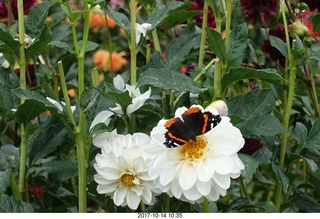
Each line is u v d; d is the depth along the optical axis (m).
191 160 0.87
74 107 1.03
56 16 1.31
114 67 1.57
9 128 1.25
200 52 1.20
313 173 1.05
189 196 0.86
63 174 1.01
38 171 1.08
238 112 1.04
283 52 1.08
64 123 0.99
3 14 1.33
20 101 1.03
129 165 0.94
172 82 0.99
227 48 1.03
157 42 1.25
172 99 1.10
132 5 1.07
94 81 1.05
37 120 1.26
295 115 1.32
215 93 1.02
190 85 1.00
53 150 1.03
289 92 1.08
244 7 1.26
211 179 0.86
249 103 1.04
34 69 1.29
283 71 1.28
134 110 1.01
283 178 1.03
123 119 1.08
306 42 1.10
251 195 1.52
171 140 0.85
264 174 1.50
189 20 1.44
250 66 1.26
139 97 1.01
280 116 1.18
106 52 1.57
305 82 1.14
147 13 1.39
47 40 1.03
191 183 0.85
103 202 1.05
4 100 1.02
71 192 1.18
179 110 0.91
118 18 1.10
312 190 1.32
